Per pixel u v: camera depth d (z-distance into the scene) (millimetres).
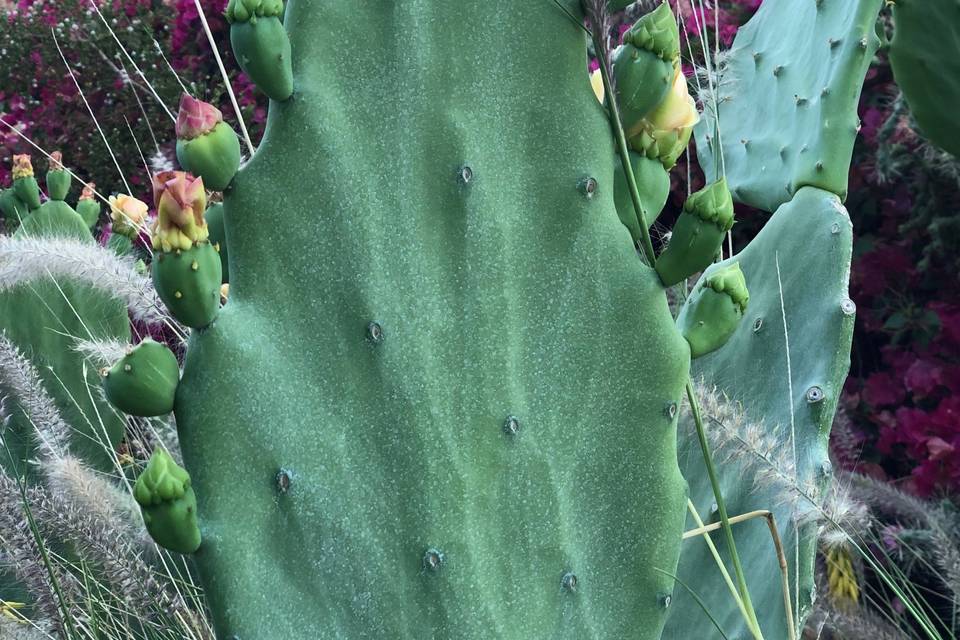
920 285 2547
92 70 3240
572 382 919
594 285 917
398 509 883
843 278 1257
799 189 1328
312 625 866
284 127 875
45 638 1220
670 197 2760
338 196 880
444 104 896
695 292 956
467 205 896
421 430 884
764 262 1331
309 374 875
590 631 925
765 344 1298
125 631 1284
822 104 1326
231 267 875
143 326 1999
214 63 3199
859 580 1712
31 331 1611
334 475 874
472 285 899
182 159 862
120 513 1263
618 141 916
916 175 2475
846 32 1326
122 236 1670
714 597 1242
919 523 1909
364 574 877
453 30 899
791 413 1247
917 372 2414
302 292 879
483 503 898
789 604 1090
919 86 1524
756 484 1186
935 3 1447
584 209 913
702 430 1006
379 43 893
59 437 1370
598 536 929
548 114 910
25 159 1786
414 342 888
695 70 1580
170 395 851
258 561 858
